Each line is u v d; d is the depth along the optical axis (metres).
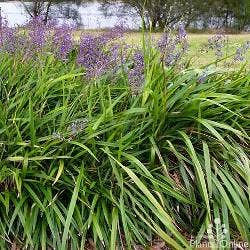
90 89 4.43
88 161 3.98
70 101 4.52
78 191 3.61
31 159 3.76
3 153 3.92
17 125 4.03
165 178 3.92
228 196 3.96
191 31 22.80
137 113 4.14
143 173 3.87
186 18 22.77
